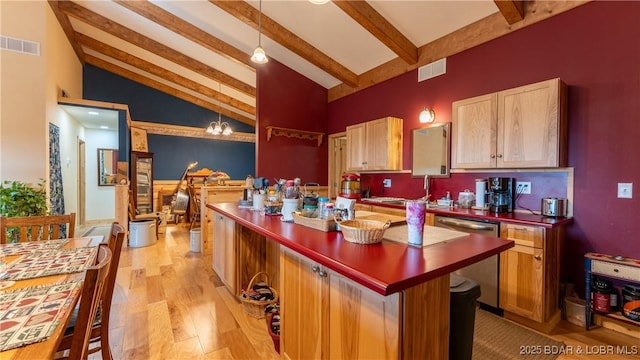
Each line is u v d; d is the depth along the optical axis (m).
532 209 2.75
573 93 2.51
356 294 1.22
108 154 6.93
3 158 3.69
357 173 4.86
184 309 2.50
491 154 2.75
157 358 1.86
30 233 2.12
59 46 4.55
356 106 4.92
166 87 7.23
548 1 2.64
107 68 6.57
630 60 2.24
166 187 7.34
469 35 3.27
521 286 2.27
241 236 2.66
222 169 8.20
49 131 4.05
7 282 1.20
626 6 2.26
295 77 5.18
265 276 2.76
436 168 3.67
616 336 2.15
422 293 1.12
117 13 4.48
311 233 1.59
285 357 1.73
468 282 1.56
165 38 4.95
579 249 2.46
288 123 5.10
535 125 2.45
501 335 2.15
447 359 1.25
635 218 2.21
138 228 4.63
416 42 3.72
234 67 5.46
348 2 3.03
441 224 2.83
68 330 1.38
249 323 2.28
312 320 1.49
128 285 3.03
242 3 3.48
